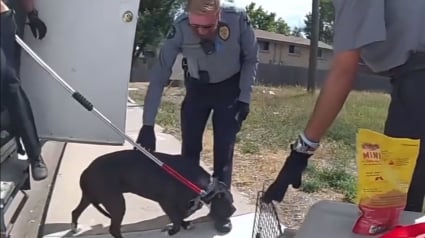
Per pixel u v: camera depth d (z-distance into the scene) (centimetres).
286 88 2142
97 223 393
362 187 195
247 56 385
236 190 486
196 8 354
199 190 353
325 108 210
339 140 775
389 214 196
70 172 500
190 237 374
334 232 200
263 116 1009
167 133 737
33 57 264
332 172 547
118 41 341
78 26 335
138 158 352
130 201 440
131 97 1291
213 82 389
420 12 227
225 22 369
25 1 315
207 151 625
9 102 239
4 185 222
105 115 347
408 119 236
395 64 235
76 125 341
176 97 1215
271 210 245
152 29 2662
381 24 210
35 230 372
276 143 723
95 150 582
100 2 335
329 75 213
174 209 357
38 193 437
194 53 375
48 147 539
